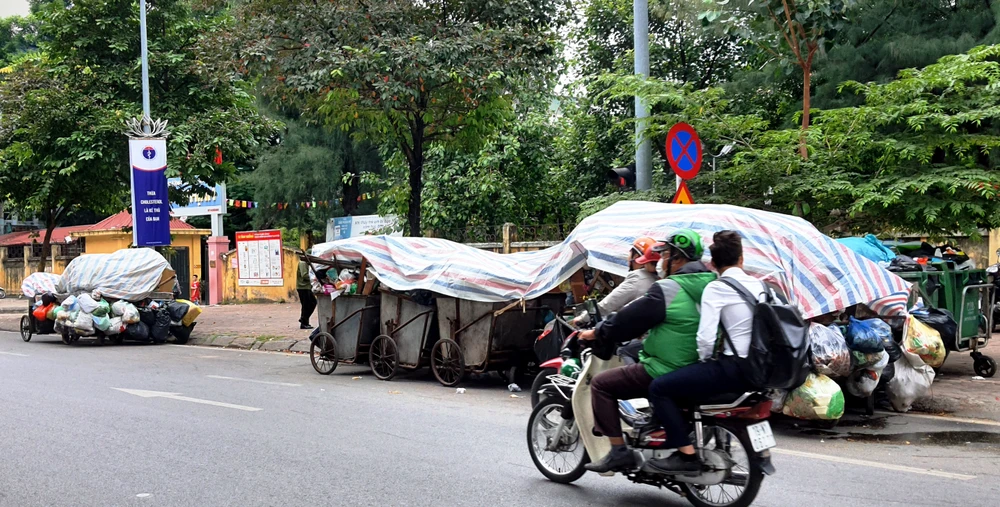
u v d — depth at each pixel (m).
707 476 5.07
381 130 15.10
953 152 11.20
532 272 9.83
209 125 18.75
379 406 9.05
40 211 20.97
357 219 26.91
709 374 4.83
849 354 7.65
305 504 5.42
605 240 8.61
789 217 8.58
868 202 10.27
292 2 14.06
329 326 11.77
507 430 7.73
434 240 11.53
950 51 13.16
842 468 6.27
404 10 13.90
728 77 18.41
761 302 4.77
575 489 5.77
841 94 13.83
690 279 5.00
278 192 30.91
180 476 6.14
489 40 13.66
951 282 9.73
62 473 6.24
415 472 6.21
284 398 9.62
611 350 5.32
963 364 10.78
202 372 12.05
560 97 21.33
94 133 17.98
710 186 11.77
